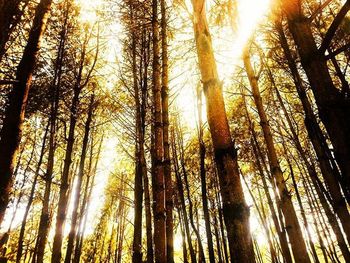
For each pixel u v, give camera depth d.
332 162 1.53
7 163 3.84
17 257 7.89
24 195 9.50
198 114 8.16
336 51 1.54
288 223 4.35
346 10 1.41
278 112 9.45
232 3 4.45
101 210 16.28
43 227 6.07
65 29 7.48
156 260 3.78
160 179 4.31
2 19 3.42
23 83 4.32
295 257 4.17
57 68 7.16
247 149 11.09
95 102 8.55
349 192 1.37
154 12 5.94
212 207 11.38
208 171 11.43
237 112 10.76
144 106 7.38
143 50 7.85
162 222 4.01
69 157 6.76
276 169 4.75
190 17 2.52
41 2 4.97
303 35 1.66
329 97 1.48
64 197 6.30
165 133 4.98
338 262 10.06
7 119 4.08
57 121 8.35
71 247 6.99
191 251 9.04
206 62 2.18
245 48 5.61
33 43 4.61
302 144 10.26
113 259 17.47
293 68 5.05
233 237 1.65
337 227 5.80
